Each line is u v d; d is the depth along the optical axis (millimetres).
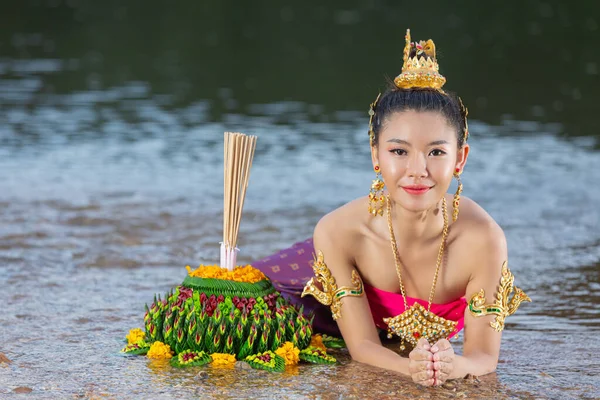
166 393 4559
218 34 24156
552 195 10031
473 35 23656
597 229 8633
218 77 18172
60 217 8719
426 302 5219
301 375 4883
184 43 22672
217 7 29891
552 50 21406
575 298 6512
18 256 7348
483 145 12641
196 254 7574
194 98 16031
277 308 5125
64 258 7340
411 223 5000
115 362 5039
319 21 26547
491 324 5031
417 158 4715
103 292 6488
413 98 4773
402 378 4863
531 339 5652
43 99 15562
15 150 11992
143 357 5137
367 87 17000
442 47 21656
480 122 14203
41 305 6145
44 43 22250
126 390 4598
